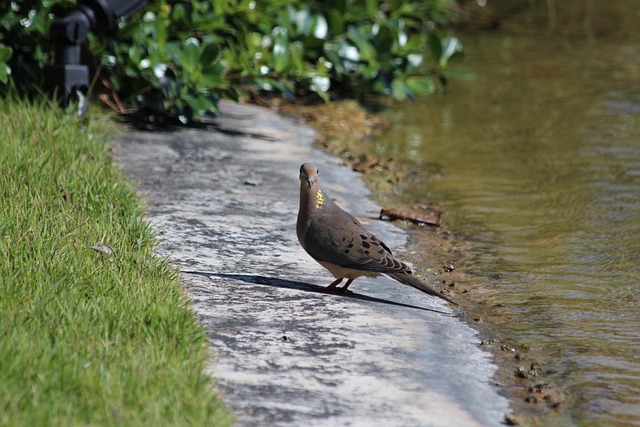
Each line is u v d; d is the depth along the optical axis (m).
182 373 7.37
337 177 15.42
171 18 17.34
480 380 8.48
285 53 18.56
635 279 11.55
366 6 20.19
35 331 7.75
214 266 10.67
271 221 12.58
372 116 20.36
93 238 10.20
